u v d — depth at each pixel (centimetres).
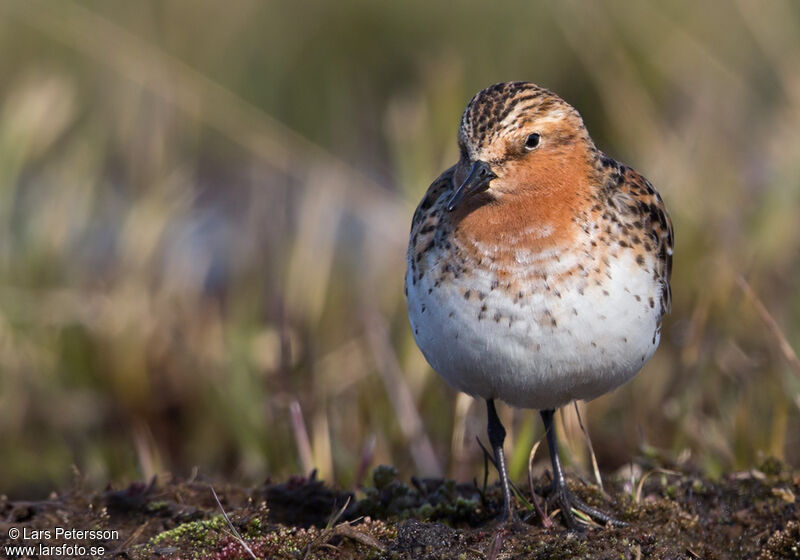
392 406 1115
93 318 1233
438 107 1400
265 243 1338
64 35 1611
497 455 809
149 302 1252
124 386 1209
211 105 1511
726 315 1141
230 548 744
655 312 786
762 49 1566
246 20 1761
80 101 1609
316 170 1404
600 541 748
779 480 855
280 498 866
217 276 1400
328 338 1252
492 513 829
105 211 1447
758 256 1188
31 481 1133
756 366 1094
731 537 811
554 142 770
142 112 1529
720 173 1331
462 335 762
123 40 1589
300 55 1769
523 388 778
